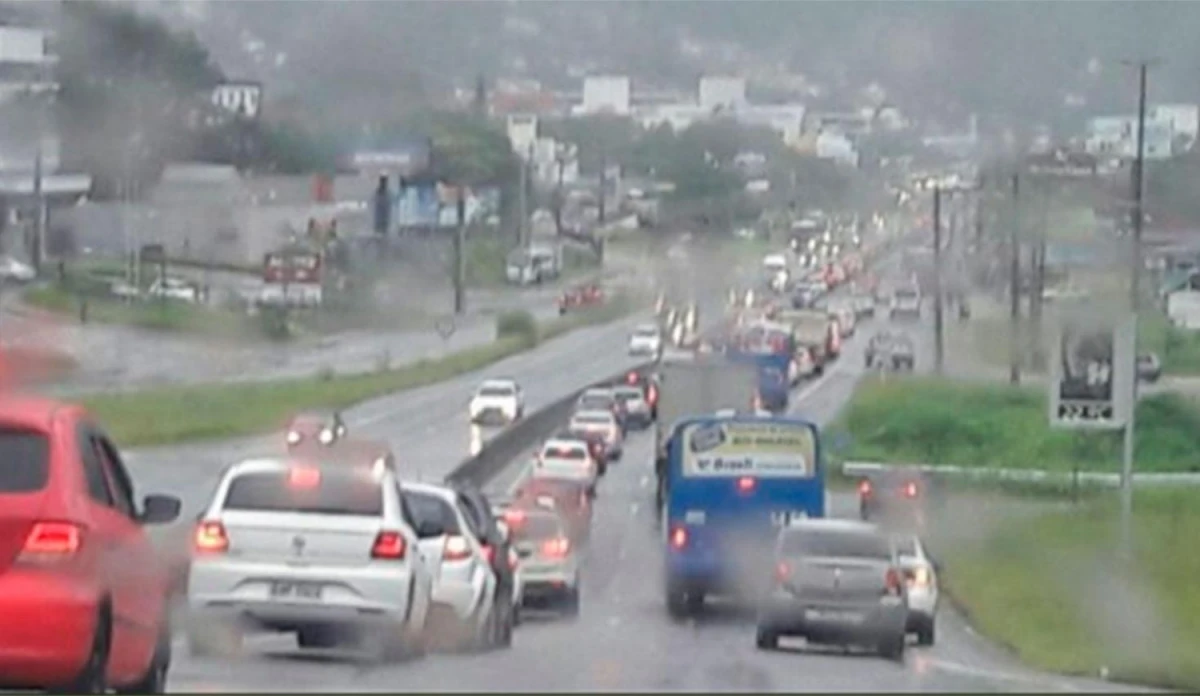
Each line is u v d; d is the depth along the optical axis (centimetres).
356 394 11462
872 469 9269
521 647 3997
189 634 2953
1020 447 10094
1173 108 17000
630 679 2577
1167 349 12588
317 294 13950
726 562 5628
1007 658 4641
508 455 10044
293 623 2930
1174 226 14650
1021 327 12300
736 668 3359
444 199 17688
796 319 15150
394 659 2961
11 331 10425
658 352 14925
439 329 15300
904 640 4494
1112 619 5431
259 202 15125
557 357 15575
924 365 13238
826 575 4403
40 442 2141
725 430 5706
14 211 13212
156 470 7538
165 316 11750
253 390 10588
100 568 2125
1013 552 6950
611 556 7469
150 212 14275
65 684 2095
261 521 2942
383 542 2944
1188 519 7850
